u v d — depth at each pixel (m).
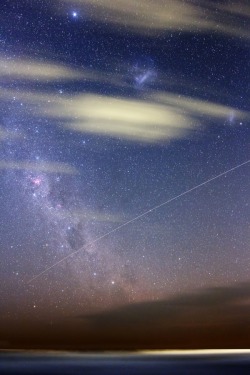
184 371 20.80
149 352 27.38
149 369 21.30
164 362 24.27
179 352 28.95
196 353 28.80
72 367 22.11
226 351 29.11
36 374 19.70
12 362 24.02
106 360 24.72
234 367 22.00
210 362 23.95
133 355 26.52
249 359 25.08
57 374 19.66
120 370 21.03
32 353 26.17
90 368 21.91
